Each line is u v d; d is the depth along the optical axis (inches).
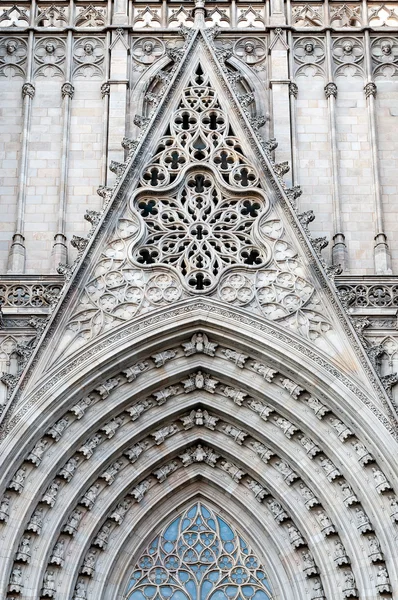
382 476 1894.7
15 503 1887.3
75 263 1993.1
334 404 1931.6
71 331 1961.1
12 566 1862.7
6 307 2010.3
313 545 1934.1
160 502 2025.1
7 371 1964.8
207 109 2135.8
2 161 2165.4
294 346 1950.1
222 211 2058.3
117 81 2208.4
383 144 2187.5
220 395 2009.1
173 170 2086.6
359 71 2244.1
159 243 2032.5
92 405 1961.1
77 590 1930.4
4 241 2110.0
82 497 1951.3
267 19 2277.3
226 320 1968.5
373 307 2015.3
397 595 1840.6
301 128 2197.3
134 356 1963.6
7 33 2257.6
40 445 1916.8
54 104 2213.3
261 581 1995.6
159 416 1995.6
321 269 1989.4
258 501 2001.7
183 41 2269.9
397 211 2135.8
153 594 1989.4
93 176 2160.4
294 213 2033.7
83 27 2271.2
